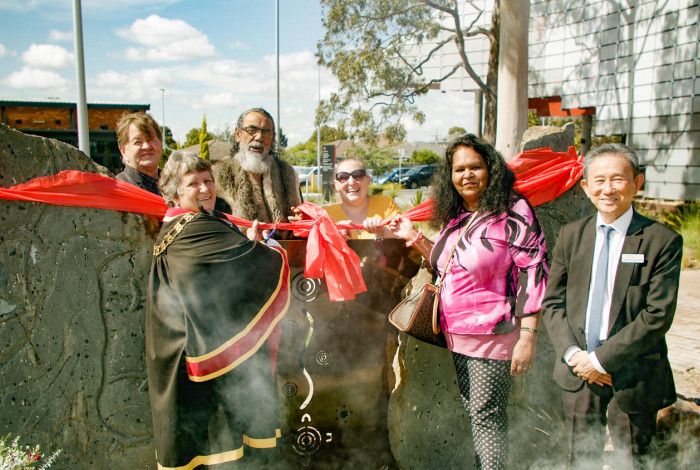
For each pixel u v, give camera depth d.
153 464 2.96
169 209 2.64
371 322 3.00
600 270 2.63
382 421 3.08
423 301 2.82
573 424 2.79
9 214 2.59
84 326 2.78
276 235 3.29
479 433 2.78
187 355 2.48
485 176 2.78
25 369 2.67
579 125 27.22
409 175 29.72
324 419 2.99
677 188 13.89
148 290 2.61
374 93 15.09
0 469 2.41
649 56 14.49
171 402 2.50
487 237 2.72
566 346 2.65
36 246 2.65
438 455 3.29
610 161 2.54
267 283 2.58
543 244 2.72
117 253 2.81
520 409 3.43
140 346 2.89
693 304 7.24
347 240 2.95
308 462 2.98
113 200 2.73
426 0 14.84
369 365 3.02
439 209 2.94
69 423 2.78
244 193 3.28
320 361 2.95
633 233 2.56
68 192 2.65
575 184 3.39
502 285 2.74
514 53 8.01
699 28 13.12
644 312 2.47
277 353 2.86
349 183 3.40
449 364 3.28
